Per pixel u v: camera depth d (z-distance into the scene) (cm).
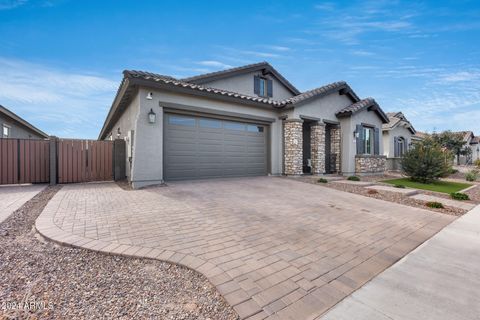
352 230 468
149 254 324
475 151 3925
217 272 286
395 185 1041
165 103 869
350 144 1372
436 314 228
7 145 916
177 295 244
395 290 268
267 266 308
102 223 448
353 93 1489
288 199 711
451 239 441
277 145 1230
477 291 268
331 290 263
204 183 906
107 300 232
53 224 432
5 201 627
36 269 284
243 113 1095
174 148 930
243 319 213
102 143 1047
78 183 988
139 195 696
